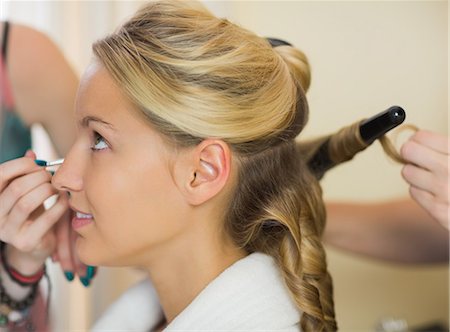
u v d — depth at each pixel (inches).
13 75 40.4
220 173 23.1
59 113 42.0
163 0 24.8
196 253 24.8
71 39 51.9
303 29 58.8
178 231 24.4
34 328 34.2
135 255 24.9
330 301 27.3
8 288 32.0
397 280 64.9
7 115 40.8
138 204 23.6
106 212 23.9
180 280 25.3
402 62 62.1
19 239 29.5
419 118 63.0
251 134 23.5
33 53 40.8
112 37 24.1
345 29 60.1
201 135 22.7
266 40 25.7
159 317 32.0
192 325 23.8
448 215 27.1
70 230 32.0
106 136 23.6
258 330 23.7
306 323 24.7
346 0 59.8
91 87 23.8
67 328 52.4
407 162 28.3
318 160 29.1
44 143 51.6
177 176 23.3
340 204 40.4
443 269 65.9
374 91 61.5
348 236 39.7
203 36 23.1
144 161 23.2
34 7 51.0
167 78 22.3
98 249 25.0
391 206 39.9
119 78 23.0
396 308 65.1
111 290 54.6
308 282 25.5
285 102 24.3
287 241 25.5
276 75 24.2
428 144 27.4
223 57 22.7
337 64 60.1
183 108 22.3
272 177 25.2
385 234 39.2
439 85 63.1
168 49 22.6
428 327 65.4
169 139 22.9
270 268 25.2
